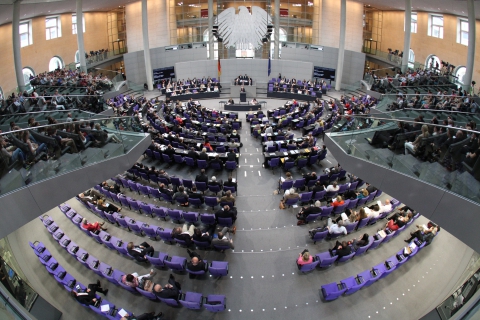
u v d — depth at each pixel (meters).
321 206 12.31
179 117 21.11
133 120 13.92
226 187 13.16
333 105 24.17
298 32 33.03
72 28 33.25
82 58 26.84
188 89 29.42
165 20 33.12
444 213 7.82
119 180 13.80
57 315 8.44
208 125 20.17
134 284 8.89
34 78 23.12
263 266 9.97
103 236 10.82
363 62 30.64
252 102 26.61
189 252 9.91
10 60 26.08
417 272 9.70
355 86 29.08
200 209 12.69
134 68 32.31
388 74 28.83
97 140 10.62
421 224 11.59
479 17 22.44
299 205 12.72
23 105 16.66
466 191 7.24
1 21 22.83
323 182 13.62
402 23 33.47
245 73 32.62
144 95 30.03
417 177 8.63
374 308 8.67
